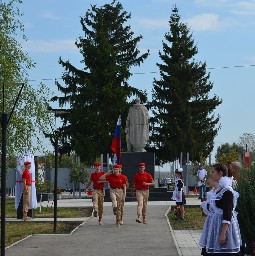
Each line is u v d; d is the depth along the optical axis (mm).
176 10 76812
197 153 73375
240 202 15641
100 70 71062
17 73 34781
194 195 55031
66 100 72500
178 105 74188
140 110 46625
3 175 14883
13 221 27391
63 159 72125
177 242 19250
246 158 16828
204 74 76375
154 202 42531
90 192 42469
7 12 36062
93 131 69375
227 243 10602
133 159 45625
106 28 74625
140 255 16312
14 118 33875
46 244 18719
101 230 23016
